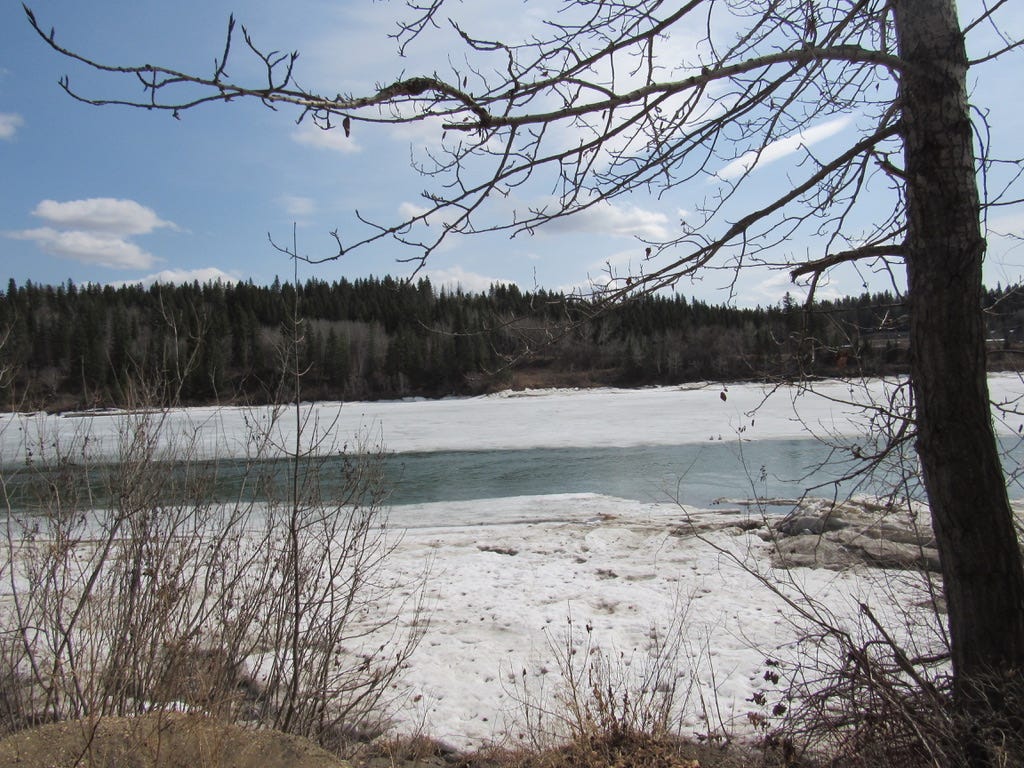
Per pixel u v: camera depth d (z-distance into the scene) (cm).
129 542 382
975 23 296
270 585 403
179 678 345
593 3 292
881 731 321
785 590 686
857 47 301
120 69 186
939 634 430
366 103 226
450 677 529
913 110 304
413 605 692
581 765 394
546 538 1012
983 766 293
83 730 255
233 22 189
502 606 694
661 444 2423
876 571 688
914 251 310
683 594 712
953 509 305
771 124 325
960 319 301
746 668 524
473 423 3384
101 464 382
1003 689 286
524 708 478
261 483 429
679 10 288
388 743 427
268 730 301
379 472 496
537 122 277
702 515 1155
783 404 3269
